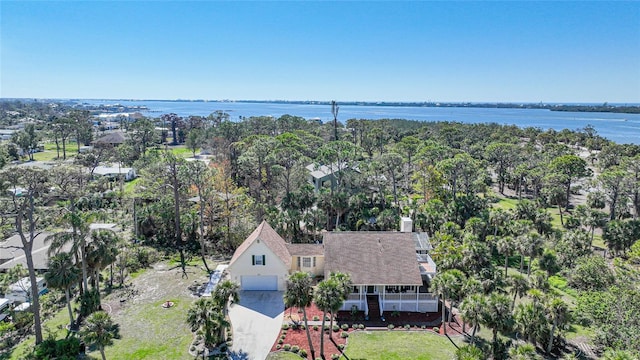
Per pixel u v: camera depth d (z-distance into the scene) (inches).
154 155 3489.2
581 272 1673.2
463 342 1312.7
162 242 2198.6
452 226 2170.3
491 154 3988.7
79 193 1674.5
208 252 2087.8
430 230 2247.8
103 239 1440.7
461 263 1606.8
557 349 1289.4
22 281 1595.7
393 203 2827.3
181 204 2399.1
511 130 6879.9
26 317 1381.6
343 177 2829.7
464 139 5383.9
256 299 1558.8
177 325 1375.5
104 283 1700.3
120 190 2903.5
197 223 2246.6
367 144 4940.9
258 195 2743.6
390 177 3120.1
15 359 1178.6
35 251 1839.3
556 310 1243.8
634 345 1099.3
